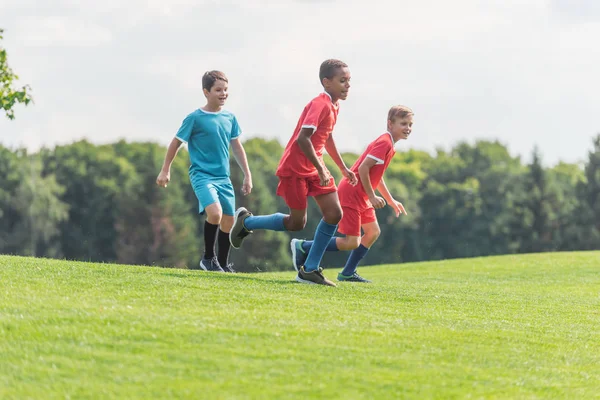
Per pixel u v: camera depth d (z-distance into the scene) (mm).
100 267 18188
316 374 11102
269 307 14852
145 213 147500
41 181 146000
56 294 14352
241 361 11336
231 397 10055
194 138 20688
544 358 13367
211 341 12055
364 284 20375
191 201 157250
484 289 24562
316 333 13047
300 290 17234
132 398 9828
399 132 20984
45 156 164750
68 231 156125
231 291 16078
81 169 160250
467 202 177125
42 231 142875
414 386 11047
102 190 158125
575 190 155000
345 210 21312
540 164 153875
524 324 16062
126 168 168250
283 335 12719
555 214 151625
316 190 18531
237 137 21281
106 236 157625
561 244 150500
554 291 26172
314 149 18062
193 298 15000
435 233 176000
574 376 12547
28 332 11727
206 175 20766
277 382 10672
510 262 39094
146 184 150125
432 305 17359
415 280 29906
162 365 10938
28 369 10477
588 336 15523
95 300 14047
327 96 18109
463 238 175375
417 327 14398
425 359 12367
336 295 17125
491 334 14508
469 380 11617
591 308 19797
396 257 165875
